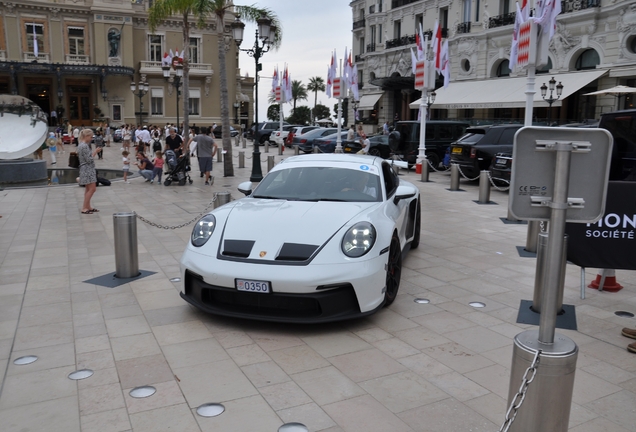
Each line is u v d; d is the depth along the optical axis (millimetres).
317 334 4402
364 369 3801
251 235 4629
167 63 31859
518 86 28719
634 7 22984
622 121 6375
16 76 42969
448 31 35656
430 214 10375
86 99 46031
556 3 10938
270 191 5680
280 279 4195
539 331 2541
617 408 3326
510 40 30438
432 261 6844
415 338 4355
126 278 5984
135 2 46156
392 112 44094
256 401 3361
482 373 3762
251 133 40344
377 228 4703
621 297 5480
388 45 42406
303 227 4629
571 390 2447
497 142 14398
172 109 48562
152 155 28266
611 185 5137
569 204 2518
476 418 3184
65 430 3055
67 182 15984
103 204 11422
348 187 5586
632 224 5117
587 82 24641
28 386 3557
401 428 3074
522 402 2379
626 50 23781
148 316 4809
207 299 4605
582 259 5250
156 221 9453
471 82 33125
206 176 14977
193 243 4820
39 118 16422
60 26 43469
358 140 22547
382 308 5039
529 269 6500
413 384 3594
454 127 19406
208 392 3473
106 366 3842
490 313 4965
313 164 6031
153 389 3512
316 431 3035
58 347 4168
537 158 2545
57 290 5582
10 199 12133
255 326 4559
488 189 11734
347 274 4270
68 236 8242
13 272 6262
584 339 4406
